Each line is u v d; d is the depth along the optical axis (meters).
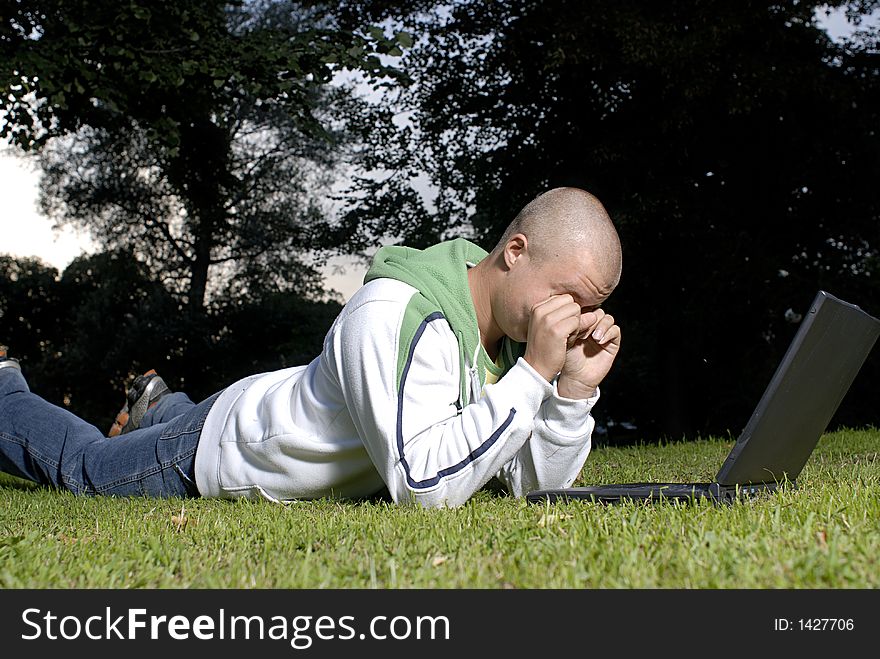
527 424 2.47
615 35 14.42
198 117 12.70
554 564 1.54
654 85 15.17
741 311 15.45
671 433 16.30
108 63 10.80
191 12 11.65
